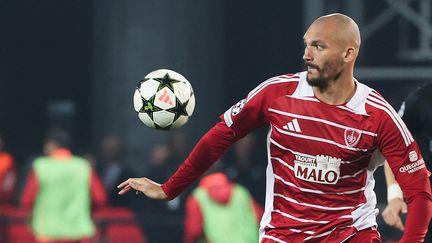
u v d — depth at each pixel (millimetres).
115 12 40688
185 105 16062
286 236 15812
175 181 16172
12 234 31766
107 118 41031
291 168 15602
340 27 15141
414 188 15391
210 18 40906
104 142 34000
